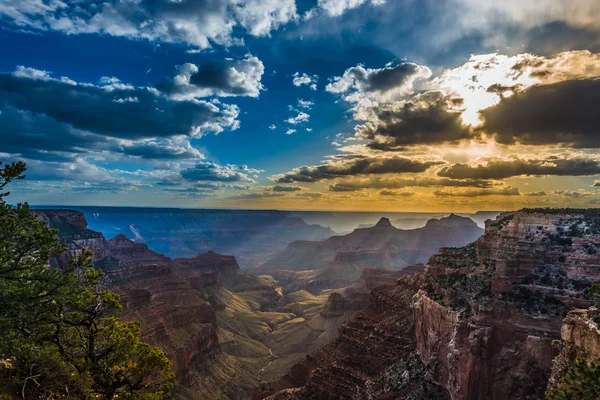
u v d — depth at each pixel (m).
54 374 25.64
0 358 24.52
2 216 25.83
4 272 25.73
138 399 29.36
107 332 32.06
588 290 32.09
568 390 24.19
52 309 27.67
